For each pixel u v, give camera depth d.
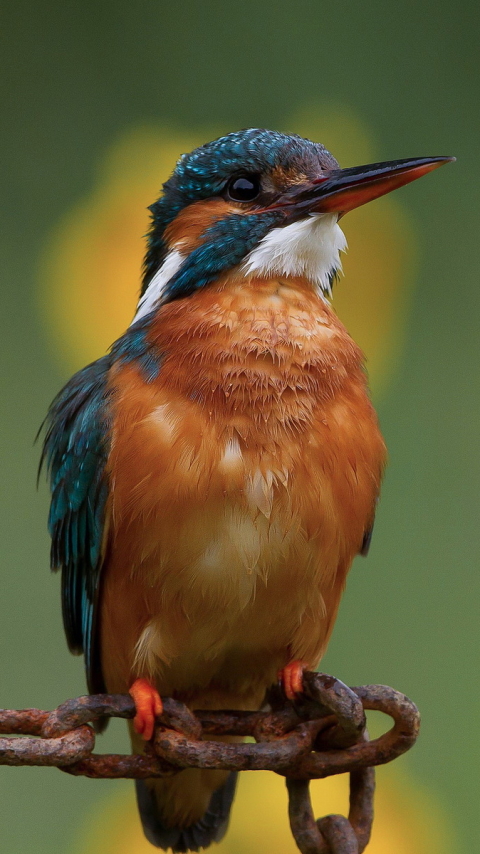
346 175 2.73
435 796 2.76
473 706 2.78
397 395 2.81
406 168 2.73
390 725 2.77
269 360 2.71
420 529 2.80
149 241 2.76
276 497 2.71
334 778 2.76
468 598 2.79
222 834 2.74
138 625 2.72
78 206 2.81
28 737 2.66
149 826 2.75
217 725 2.68
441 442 2.81
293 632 2.73
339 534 2.72
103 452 2.72
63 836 2.77
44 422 2.78
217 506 2.71
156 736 2.67
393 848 2.76
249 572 2.71
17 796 2.77
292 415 2.71
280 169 2.74
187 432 2.71
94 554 2.73
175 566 2.71
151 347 2.72
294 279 2.73
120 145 2.81
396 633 2.79
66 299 2.80
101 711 2.66
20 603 2.80
